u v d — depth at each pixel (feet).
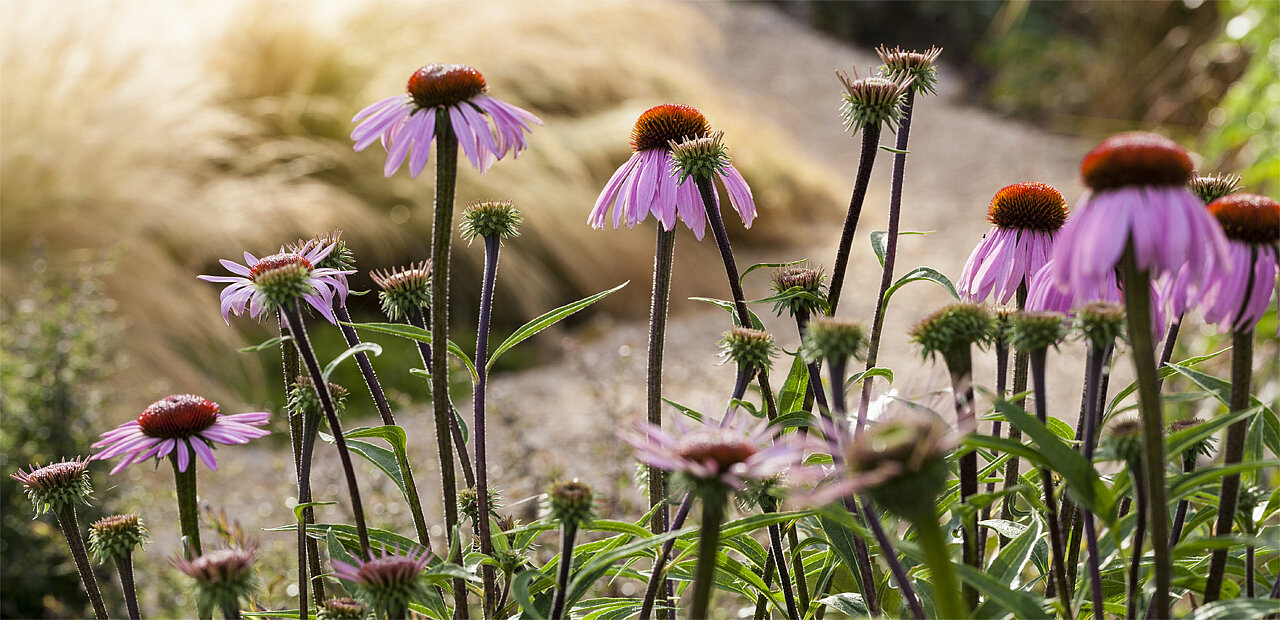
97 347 9.12
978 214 19.31
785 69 28.09
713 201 4.60
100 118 14.35
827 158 22.89
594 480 8.91
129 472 9.00
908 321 14.29
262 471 10.78
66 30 14.97
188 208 13.98
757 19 31.32
